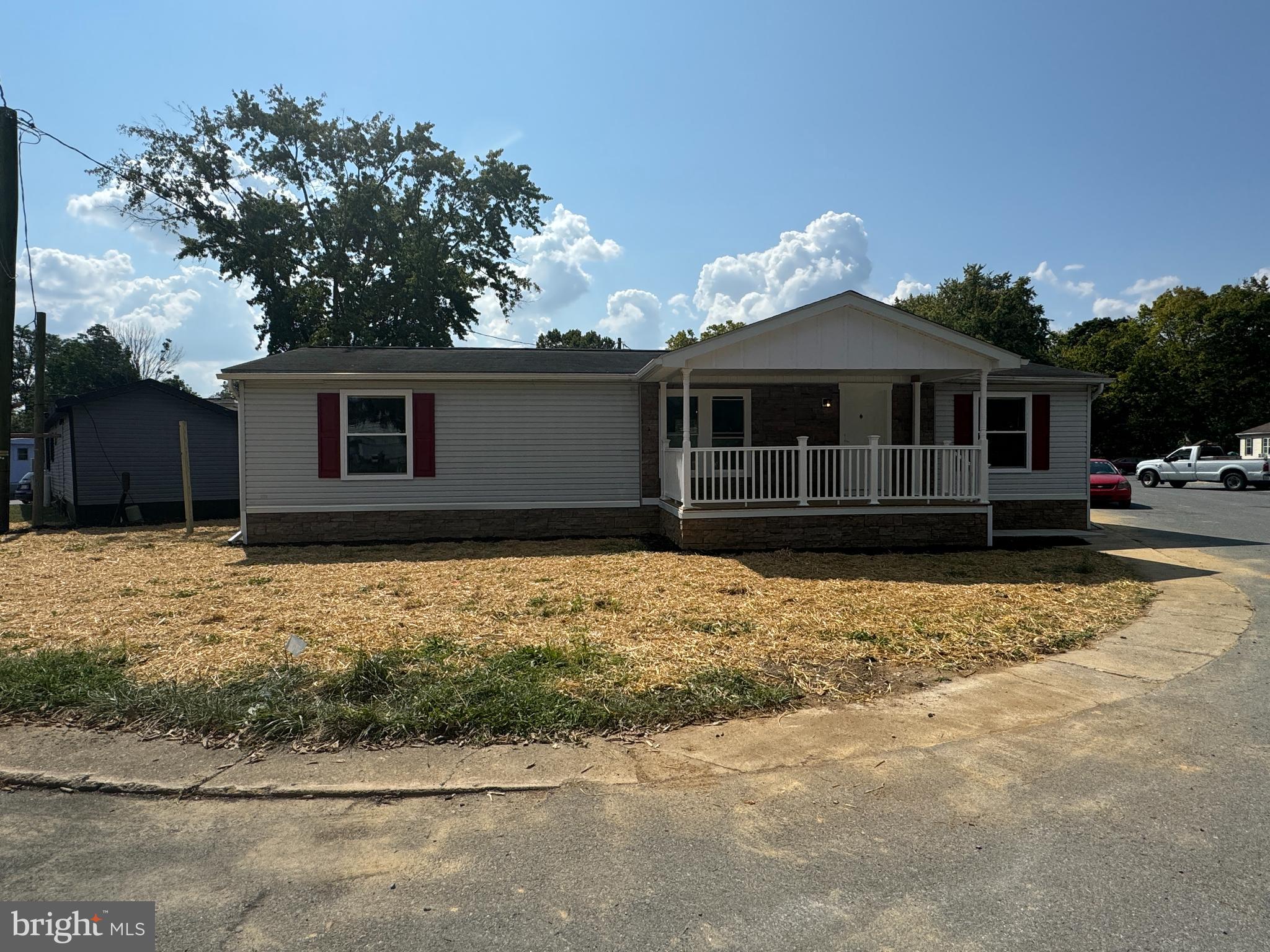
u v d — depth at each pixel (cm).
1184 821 332
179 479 1747
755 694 489
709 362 1095
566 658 559
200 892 286
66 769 389
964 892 280
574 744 422
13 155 1484
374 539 1276
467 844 320
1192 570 977
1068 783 371
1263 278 4569
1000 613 718
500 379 1261
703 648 596
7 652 582
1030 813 341
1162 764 392
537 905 276
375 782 376
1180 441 4528
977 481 1191
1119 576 923
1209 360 4453
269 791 368
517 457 1309
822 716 464
